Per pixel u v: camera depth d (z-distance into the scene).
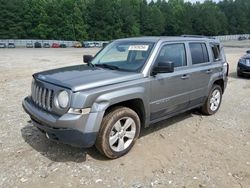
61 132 3.72
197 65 5.74
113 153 4.18
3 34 69.06
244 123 6.05
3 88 9.18
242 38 93.06
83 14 77.38
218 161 4.30
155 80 4.61
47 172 3.83
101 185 3.59
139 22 89.00
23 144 4.64
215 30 95.31
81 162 4.12
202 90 5.93
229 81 11.43
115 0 84.31
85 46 60.81
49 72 4.49
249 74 12.09
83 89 3.77
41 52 34.19
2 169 3.87
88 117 3.76
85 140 3.79
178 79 5.11
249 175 3.93
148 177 3.80
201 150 4.66
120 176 3.80
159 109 4.85
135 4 91.00
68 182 3.63
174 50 5.19
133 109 4.65
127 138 4.42
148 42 4.93
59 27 75.06
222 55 6.83
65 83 3.83
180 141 4.99
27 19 72.00
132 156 4.38
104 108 3.88
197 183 3.69
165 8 101.06
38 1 73.75
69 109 3.71
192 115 6.49
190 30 95.19
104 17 77.94
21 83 10.23
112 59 5.02
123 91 4.11
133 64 4.66
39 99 4.14
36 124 4.13
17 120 5.77
